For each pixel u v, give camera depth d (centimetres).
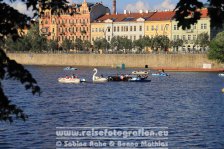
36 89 2402
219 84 17212
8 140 6272
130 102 11519
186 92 14300
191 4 2269
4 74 2331
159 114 9175
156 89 15475
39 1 2580
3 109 2375
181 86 16575
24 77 2361
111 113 9306
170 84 17550
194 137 6600
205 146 6025
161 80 19750
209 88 15625
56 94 13562
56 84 17662
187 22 2289
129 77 19325
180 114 9194
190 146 5994
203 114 9169
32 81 2384
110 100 12012
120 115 9000
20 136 6550
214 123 7925
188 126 7588
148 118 8581
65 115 8919
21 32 2488
